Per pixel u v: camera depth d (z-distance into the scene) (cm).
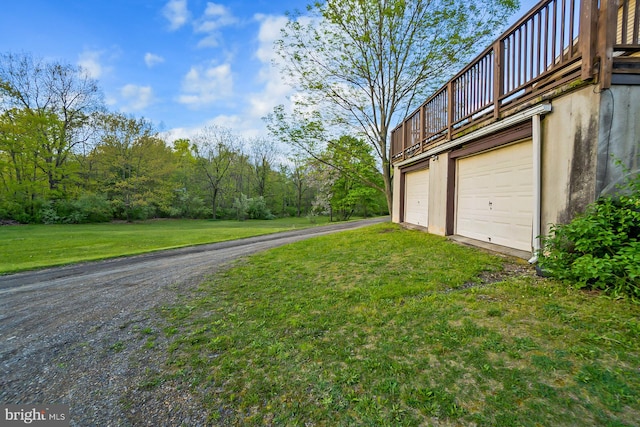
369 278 436
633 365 188
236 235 1376
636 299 266
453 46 1101
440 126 709
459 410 167
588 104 332
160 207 2855
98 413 192
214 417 182
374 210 3184
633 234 304
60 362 262
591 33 320
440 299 322
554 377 184
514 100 447
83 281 573
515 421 155
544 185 394
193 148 3428
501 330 245
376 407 177
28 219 2194
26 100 2142
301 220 3406
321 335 275
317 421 172
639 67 320
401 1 1037
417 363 214
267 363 237
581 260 307
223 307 376
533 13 402
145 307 396
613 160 321
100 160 2514
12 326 356
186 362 248
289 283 454
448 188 675
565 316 255
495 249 509
